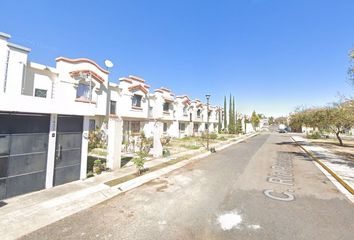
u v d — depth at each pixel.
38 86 15.60
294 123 29.66
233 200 7.23
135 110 24.58
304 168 12.76
